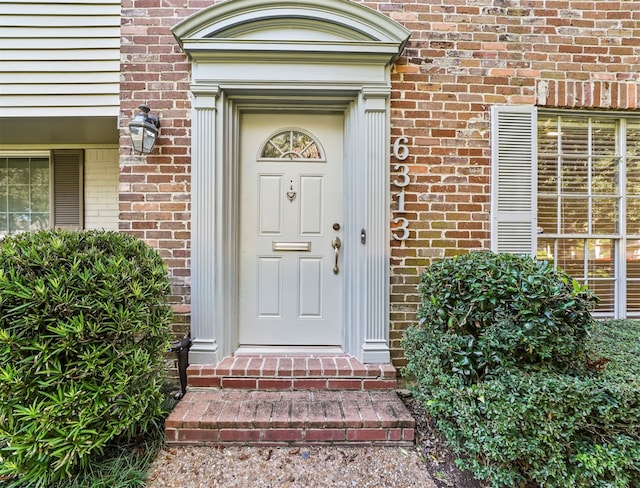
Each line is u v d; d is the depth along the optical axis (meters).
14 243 1.82
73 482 1.69
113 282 1.82
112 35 2.65
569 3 2.70
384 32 2.49
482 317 1.85
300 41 2.47
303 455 1.98
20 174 3.58
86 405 1.71
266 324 2.83
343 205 2.82
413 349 2.23
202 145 2.55
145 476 1.78
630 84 2.72
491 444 1.58
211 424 2.04
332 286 2.85
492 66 2.68
